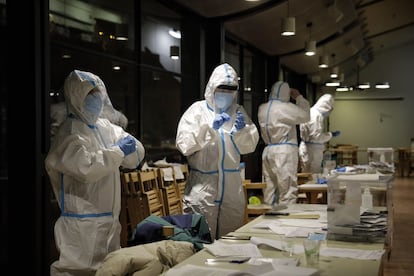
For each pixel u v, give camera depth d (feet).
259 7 18.35
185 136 11.44
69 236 8.50
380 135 50.47
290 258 6.79
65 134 8.63
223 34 19.20
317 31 27.58
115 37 13.87
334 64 40.93
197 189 11.73
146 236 8.48
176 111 17.88
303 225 9.20
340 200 8.11
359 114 51.19
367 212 8.30
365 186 8.49
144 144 15.29
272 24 23.38
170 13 17.15
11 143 9.04
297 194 17.35
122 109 14.32
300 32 26.37
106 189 8.91
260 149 28.48
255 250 7.18
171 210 14.01
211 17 18.81
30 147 9.00
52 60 11.01
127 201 12.19
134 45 14.78
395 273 13.80
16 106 9.04
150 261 6.78
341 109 51.83
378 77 50.37
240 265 6.44
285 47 29.04
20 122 9.02
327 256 6.92
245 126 11.83
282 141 17.22
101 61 13.14
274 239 8.04
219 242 7.83
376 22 35.06
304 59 34.96
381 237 7.88
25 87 9.01
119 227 9.38
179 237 8.46
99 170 8.39
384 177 8.79
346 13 26.81
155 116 16.11
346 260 6.69
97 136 9.09
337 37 31.27
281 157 17.10
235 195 11.84
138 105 14.87
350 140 51.47
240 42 24.63
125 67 14.38
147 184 13.21
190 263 6.55
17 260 9.07
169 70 17.06
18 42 9.00
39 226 9.11
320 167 23.89
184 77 18.28
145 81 15.31
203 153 11.73
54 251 9.75
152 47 15.80
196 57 18.57
